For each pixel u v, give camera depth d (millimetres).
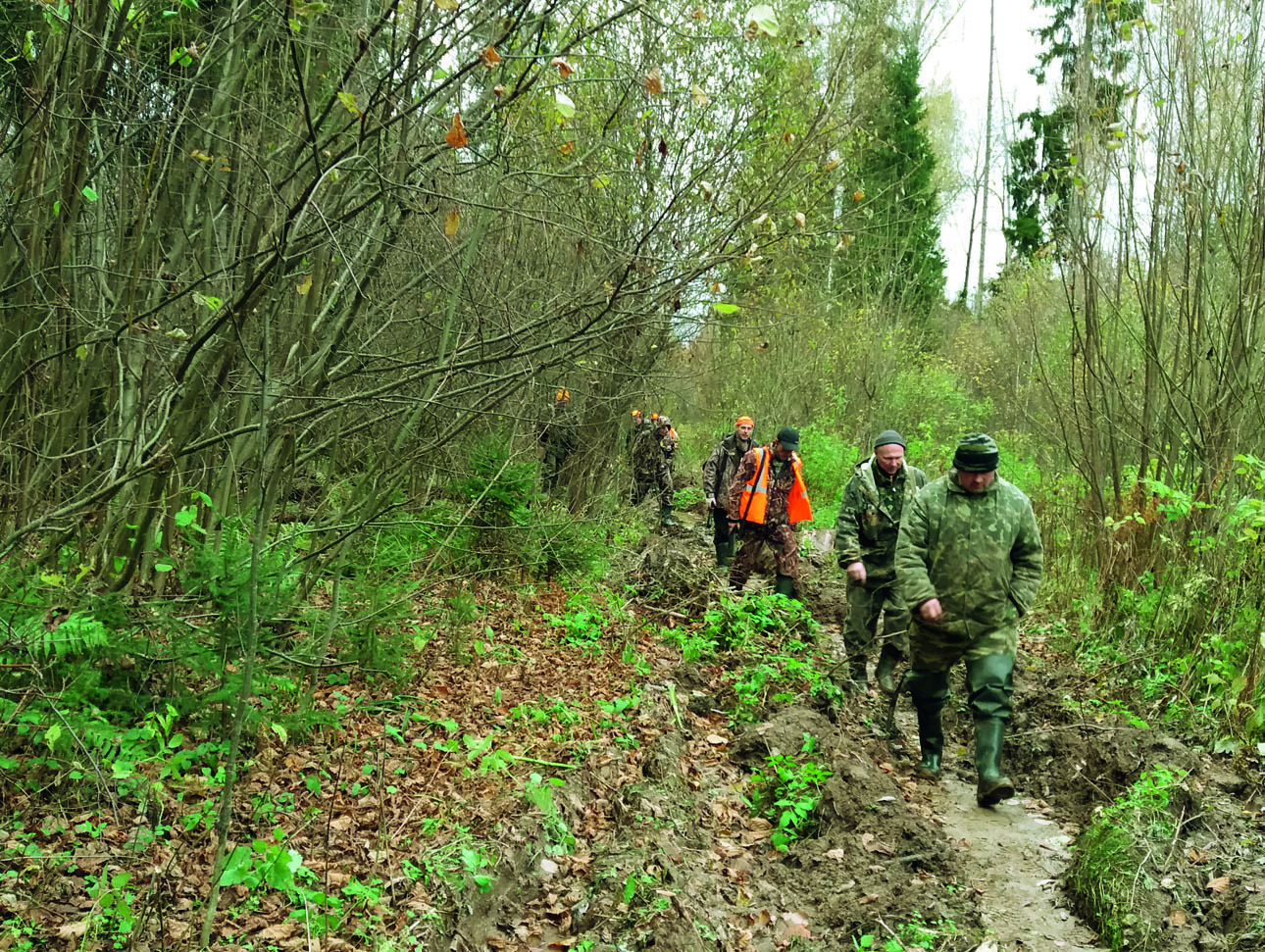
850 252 18781
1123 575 8086
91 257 5449
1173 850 4254
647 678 6859
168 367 4957
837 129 6559
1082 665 7617
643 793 4676
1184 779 4969
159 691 4766
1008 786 5168
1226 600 6891
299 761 4656
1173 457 8250
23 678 4172
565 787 4797
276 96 5762
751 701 6340
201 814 3965
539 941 3688
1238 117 7871
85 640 3967
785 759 5293
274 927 3367
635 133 7195
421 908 3588
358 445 7676
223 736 4637
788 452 8359
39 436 5301
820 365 19297
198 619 4750
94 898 3373
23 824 3699
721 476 11203
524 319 6113
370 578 5734
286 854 3146
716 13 7629
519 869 4062
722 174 6066
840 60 6238
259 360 5508
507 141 5324
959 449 5512
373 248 5695
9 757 4043
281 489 5703
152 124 5184
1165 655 7133
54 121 4898
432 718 5457
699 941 3615
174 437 4996
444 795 4594
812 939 3854
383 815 4148
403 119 4496
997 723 5352
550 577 8695
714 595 8617
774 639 7543
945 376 22609
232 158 5336
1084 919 4086
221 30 4781
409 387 6223
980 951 3711
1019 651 8211
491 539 8242
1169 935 3773
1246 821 4723
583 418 10906
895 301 21469
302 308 6023
